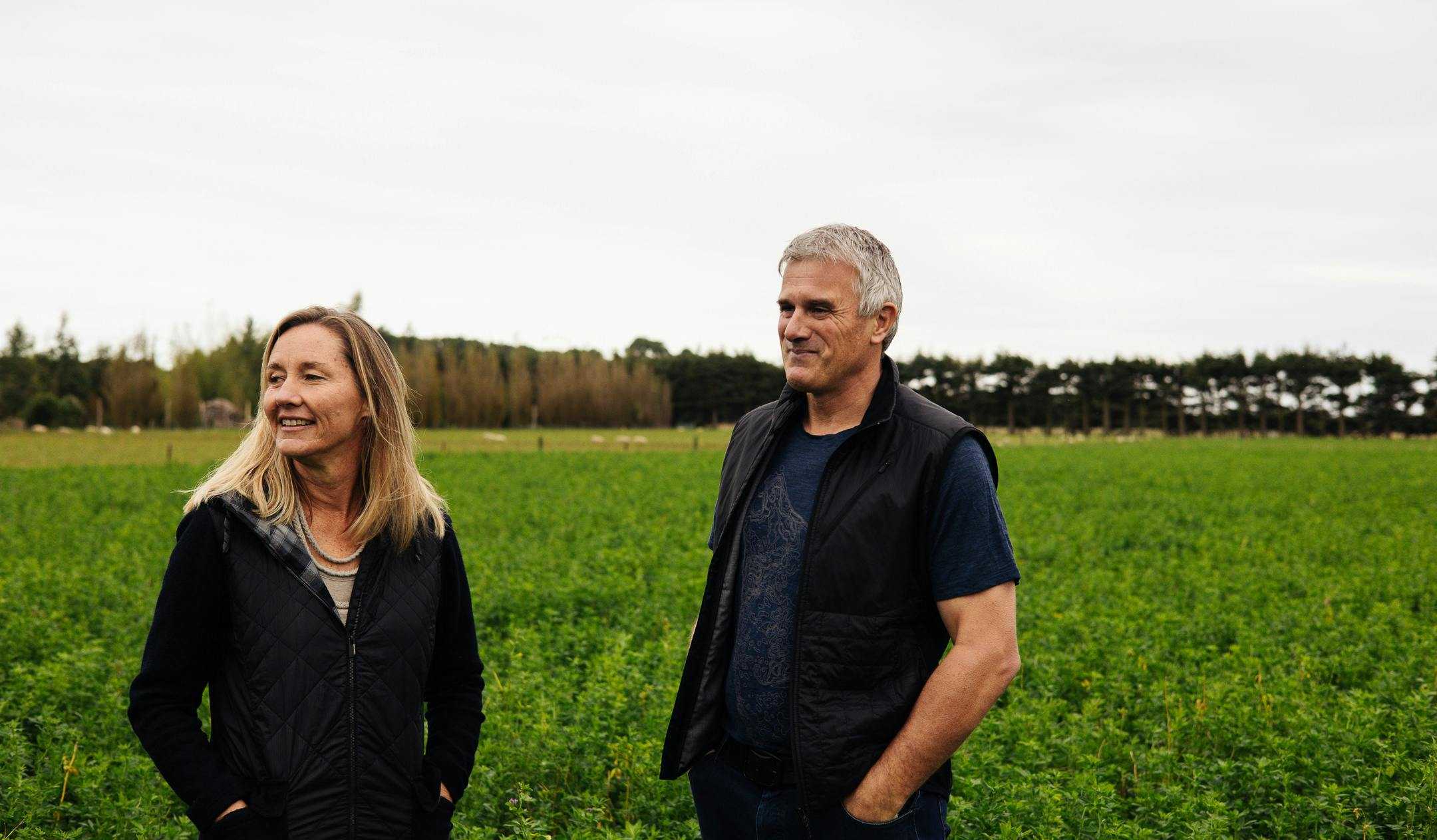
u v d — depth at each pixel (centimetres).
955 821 458
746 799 313
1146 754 561
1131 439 8481
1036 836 442
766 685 304
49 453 4147
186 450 4409
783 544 309
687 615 920
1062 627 859
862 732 291
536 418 9644
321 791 258
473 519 1780
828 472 307
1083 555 1379
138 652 741
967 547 291
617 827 495
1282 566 1231
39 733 589
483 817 496
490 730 575
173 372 8688
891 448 303
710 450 5091
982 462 298
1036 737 582
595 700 615
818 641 294
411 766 275
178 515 1756
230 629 267
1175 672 712
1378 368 9719
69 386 8888
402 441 285
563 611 970
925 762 285
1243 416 10556
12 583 977
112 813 462
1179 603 1024
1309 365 10131
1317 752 529
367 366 279
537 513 1866
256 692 259
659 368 11819
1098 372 10400
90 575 1061
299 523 275
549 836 436
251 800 255
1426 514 2045
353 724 263
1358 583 1093
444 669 310
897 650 298
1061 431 10862
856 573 295
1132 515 1933
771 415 336
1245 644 805
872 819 288
